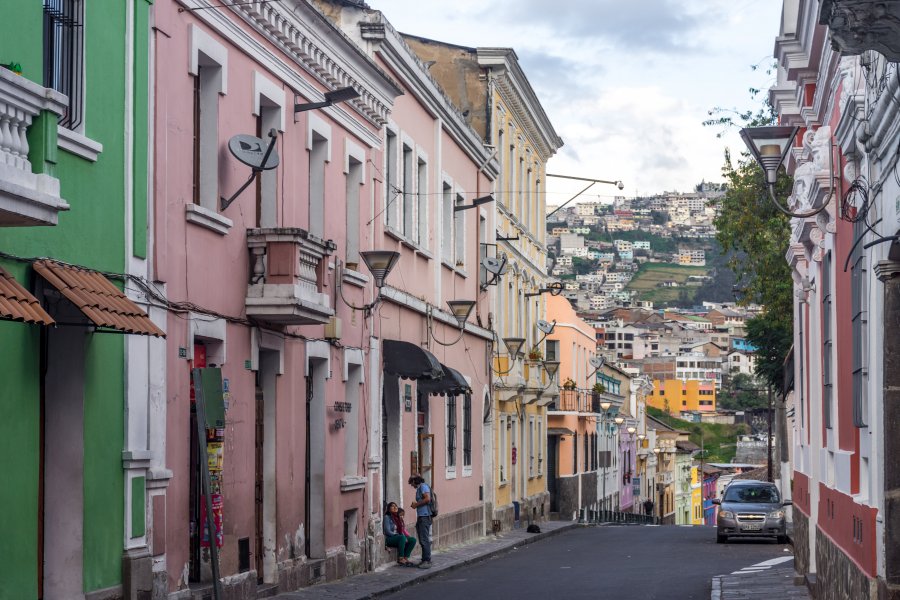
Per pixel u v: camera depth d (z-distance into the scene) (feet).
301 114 66.33
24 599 39.52
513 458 138.41
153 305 48.44
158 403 48.80
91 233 43.78
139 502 46.98
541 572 82.84
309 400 70.95
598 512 218.18
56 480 42.98
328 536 71.67
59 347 43.27
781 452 140.56
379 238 82.28
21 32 37.60
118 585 45.39
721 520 114.11
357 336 77.61
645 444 305.12
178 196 51.31
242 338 58.23
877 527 38.93
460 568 87.30
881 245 37.65
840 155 47.60
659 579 76.02
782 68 60.49
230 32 56.70
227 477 56.24
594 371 215.51
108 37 45.34
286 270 58.54
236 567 57.31
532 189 153.58
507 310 135.85
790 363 99.96
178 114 51.49
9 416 38.75
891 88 33.12
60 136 41.09
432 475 99.55
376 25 82.23
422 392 98.02
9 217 32.96
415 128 94.38
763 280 115.14
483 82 127.44
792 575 72.84
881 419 38.68
